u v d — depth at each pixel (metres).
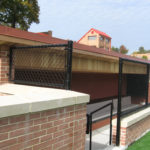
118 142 4.65
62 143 2.46
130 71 8.31
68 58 2.93
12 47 3.79
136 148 4.73
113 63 7.07
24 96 2.41
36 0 27.41
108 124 7.54
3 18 24.94
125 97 10.91
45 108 2.17
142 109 6.55
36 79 4.89
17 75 4.31
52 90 2.99
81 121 2.80
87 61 5.63
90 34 65.38
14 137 1.90
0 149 1.78
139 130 5.64
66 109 2.52
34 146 2.10
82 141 2.83
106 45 67.38
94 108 7.38
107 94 10.55
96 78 9.52
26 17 26.56
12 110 1.84
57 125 2.38
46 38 4.06
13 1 23.94
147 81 6.79
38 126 2.14
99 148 4.70
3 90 3.19
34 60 4.01
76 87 8.03
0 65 3.71
